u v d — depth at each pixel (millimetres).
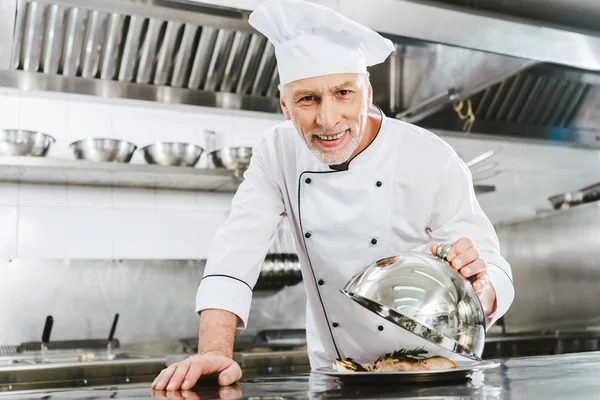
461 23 2596
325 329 1688
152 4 2295
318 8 1227
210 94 3357
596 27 2941
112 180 3510
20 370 2580
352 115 1255
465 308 1015
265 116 4082
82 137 3590
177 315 3607
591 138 4398
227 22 2537
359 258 1526
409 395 920
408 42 2592
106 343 3416
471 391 943
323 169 1525
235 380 1172
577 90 4105
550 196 4730
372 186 1508
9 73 3012
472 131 4070
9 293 3301
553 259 4203
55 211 3492
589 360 1359
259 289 3795
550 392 892
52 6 2854
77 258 3484
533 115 4191
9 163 3008
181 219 3766
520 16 2768
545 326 4219
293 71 1255
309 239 1567
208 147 3861
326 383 1113
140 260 3584
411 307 980
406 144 1527
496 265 1415
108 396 1021
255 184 1615
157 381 1108
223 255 1482
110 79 3189
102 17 2945
